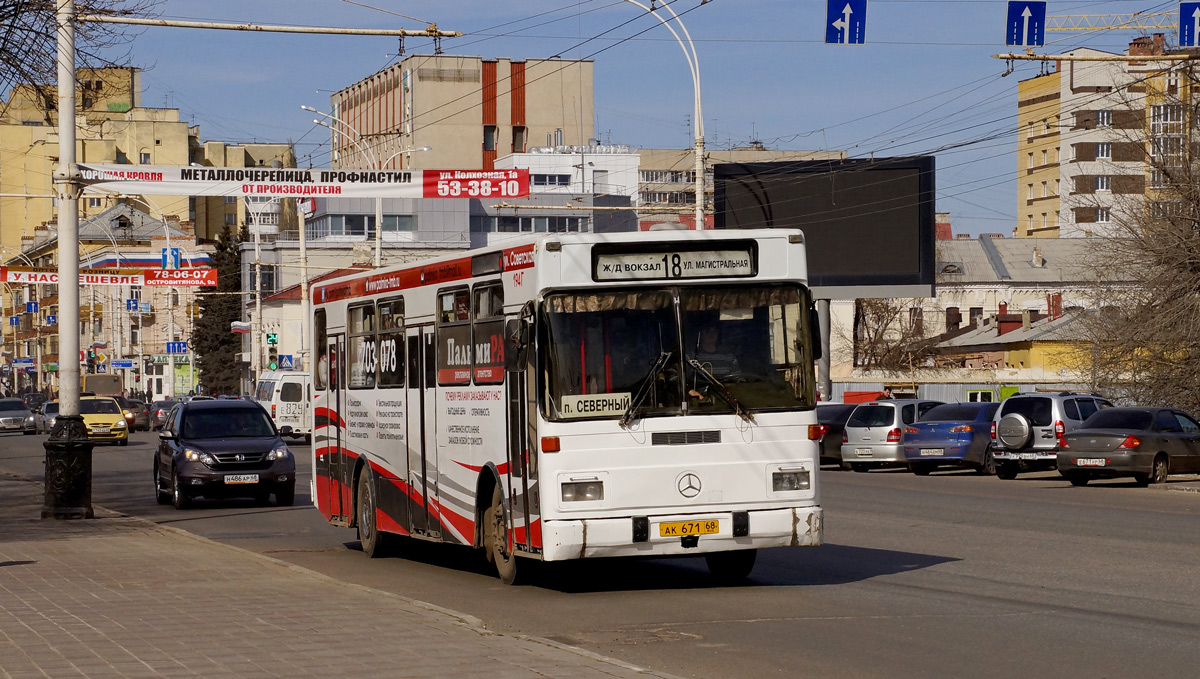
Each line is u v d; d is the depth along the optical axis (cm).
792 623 1102
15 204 11619
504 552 1348
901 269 5372
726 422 1260
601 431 1234
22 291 12838
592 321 1247
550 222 10362
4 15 1992
